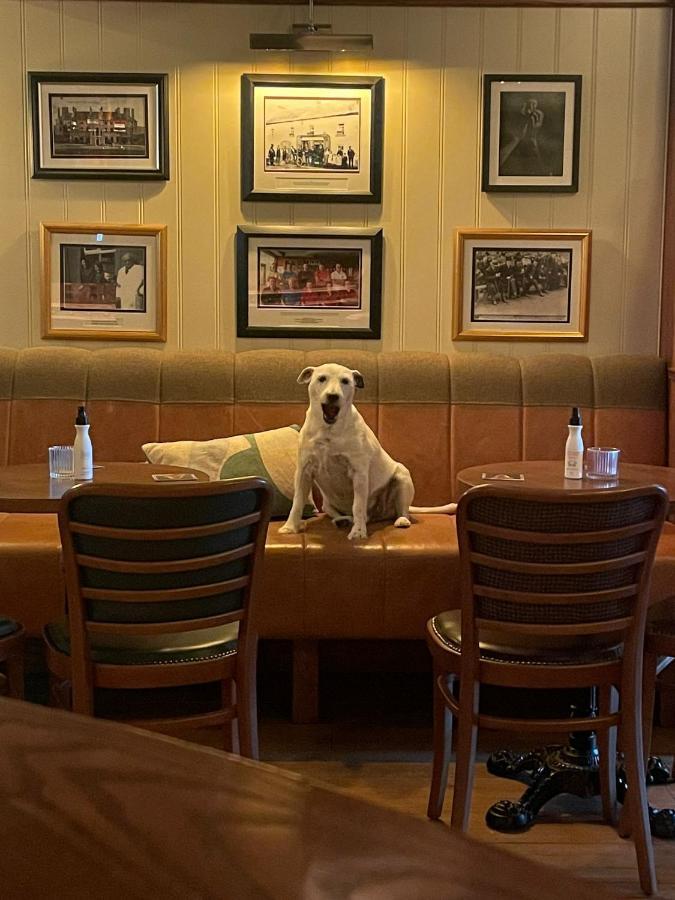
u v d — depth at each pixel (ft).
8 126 12.77
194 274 13.01
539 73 12.84
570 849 7.88
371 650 11.32
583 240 12.98
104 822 2.10
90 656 6.82
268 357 12.65
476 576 7.02
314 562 10.09
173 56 12.74
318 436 10.36
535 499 6.59
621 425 12.54
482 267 13.03
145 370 12.50
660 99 12.89
